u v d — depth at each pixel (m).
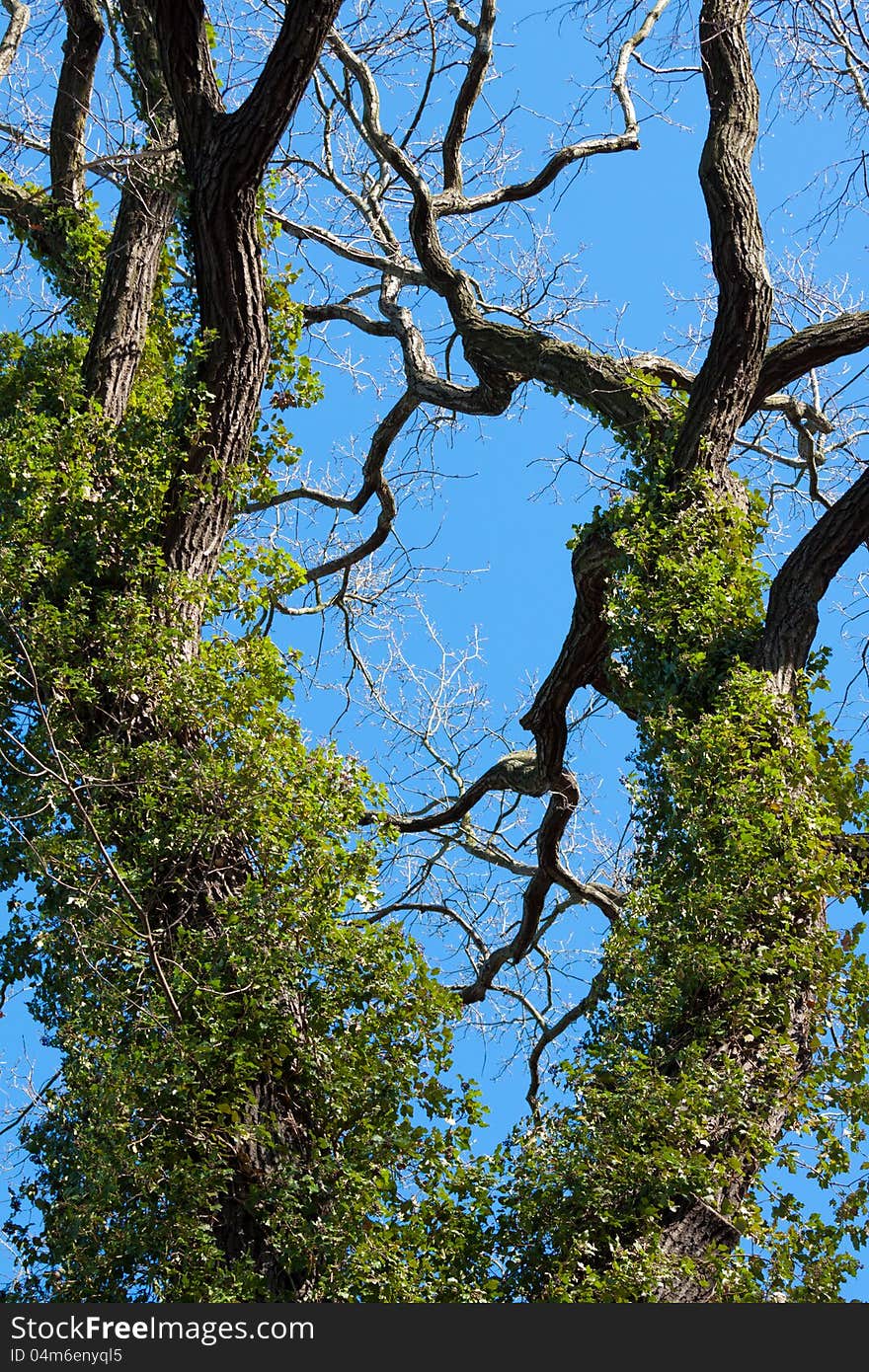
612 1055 8.45
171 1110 7.89
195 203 10.54
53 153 12.48
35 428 10.35
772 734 9.42
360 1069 8.12
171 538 10.41
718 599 10.25
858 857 9.05
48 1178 8.30
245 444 10.86
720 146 12.09
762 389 12.05
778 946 8.54
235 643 9.65
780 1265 7.39
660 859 9.52
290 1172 7.84
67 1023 8.13
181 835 8.68
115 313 11.60
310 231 15.26
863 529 10.27
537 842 14.64
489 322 13.55
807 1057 8.48
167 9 10.34
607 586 11.85
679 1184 7.78
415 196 13.93
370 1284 7.51
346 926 8.59
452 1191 8.05
